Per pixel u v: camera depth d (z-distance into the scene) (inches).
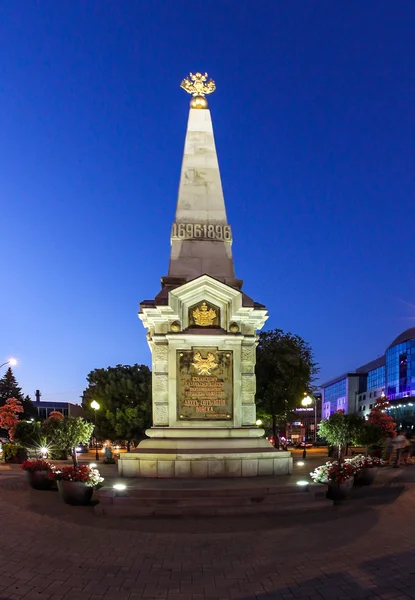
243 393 562.9
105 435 1541.6
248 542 316.8
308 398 1250.0
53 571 264.1
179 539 325.1
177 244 617.0
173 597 231.1
